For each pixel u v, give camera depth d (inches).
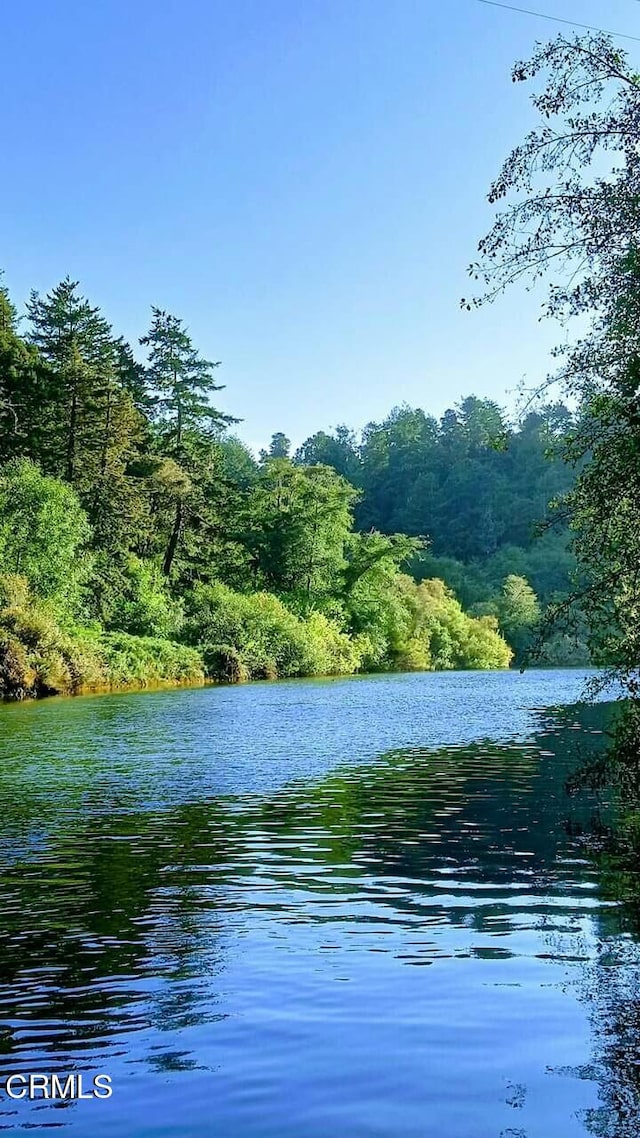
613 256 403.2
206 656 2278.5
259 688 1958.7
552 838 473.4
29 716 1216.2
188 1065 225.9
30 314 2731.3
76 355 2363.4
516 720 1174.3
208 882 390.6
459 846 455.5
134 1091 213.8
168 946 309.6
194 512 2731.3
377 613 3309.5
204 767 734.5
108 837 477.1
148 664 2015.3
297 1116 202.2
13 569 1897.1
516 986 273.1
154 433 3024.1
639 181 399.2
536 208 410.0
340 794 606.9
